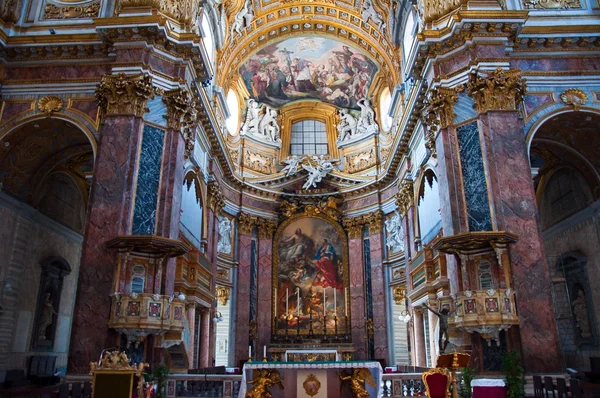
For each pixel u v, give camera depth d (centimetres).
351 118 2562
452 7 1398
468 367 1009
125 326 1066
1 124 1329
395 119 2173
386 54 2211
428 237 1708
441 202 1312
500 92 1277
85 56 1378
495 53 1315
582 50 1377
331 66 2473
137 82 1272
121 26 1306
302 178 2467
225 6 1972
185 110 1354
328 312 2294
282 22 2258
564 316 1582
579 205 1580
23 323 1444
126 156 1227
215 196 2005
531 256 1149
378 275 2242
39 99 1352
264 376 1029
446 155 1300
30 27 1414
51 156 1498
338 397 1042
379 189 2330
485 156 1240
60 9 1446
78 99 1348
